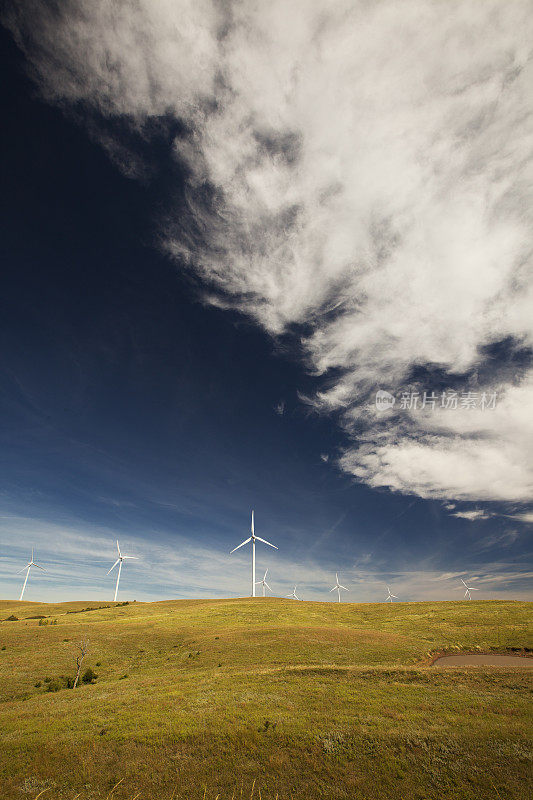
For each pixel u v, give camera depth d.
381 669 40.19
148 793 20.25
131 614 103.38
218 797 19.80
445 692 32.69
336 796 19.45
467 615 79.25
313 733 25.38
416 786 19.92
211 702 31.81
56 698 37.91
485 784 19.50
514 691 32.16
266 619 85.50
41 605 140.38
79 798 19.92
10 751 24.48
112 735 25.98
